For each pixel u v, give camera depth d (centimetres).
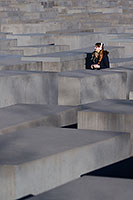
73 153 838
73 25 4550
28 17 5300
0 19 4584
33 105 1234
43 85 1571
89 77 1631
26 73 1540
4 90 1441
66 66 2291
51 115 1114
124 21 5275
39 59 2239
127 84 1858
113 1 7456
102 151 905
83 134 943
